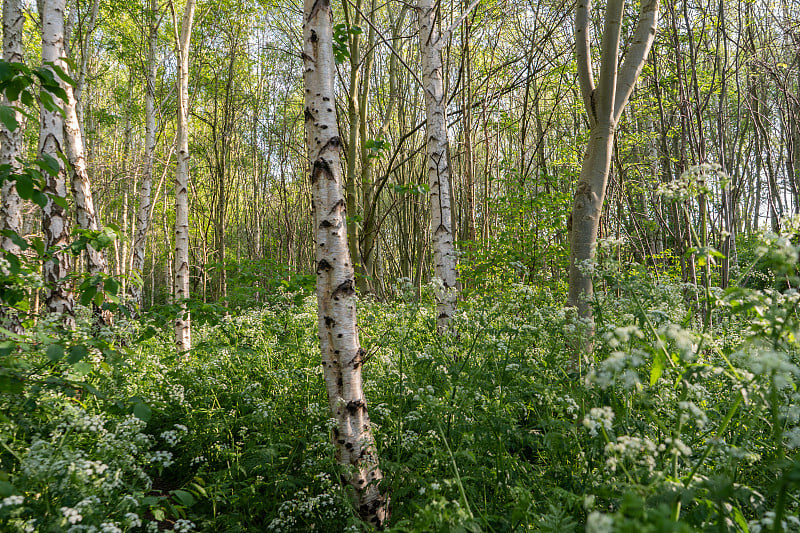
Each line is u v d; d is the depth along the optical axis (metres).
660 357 2.42
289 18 17.17
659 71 10.52
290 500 3.67
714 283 7.52
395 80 18.73
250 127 24.06
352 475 3.47
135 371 4.94
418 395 3.45
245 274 10.23
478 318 4.58
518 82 12.75
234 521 3.60
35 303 5.68
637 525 1.36
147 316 7.59
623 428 3.01
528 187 11.13
